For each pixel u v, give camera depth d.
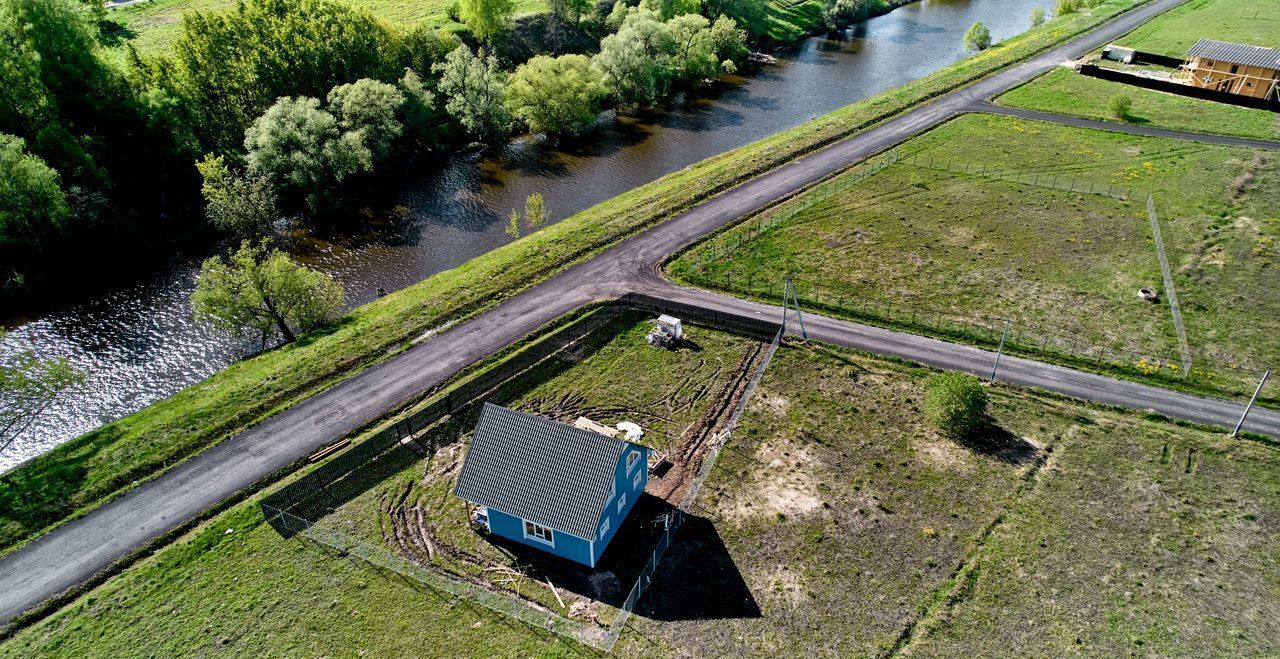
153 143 84.25
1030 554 44.72
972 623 40.88
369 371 59.81
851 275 71.62
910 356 61.44
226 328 63.94
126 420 55.47
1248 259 72.19
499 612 41.66
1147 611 41.31
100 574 43.62
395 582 43.31
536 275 72.25
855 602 42.06
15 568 43.84
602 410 56.00
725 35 134.38
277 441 52.97
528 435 44.16
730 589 42.72
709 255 75.06
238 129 93.00
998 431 54.06
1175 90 112.75
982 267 72.50
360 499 48.72
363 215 87.69
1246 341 61.94
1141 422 54.38
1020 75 123.38
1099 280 70.19
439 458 52.00
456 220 87.25
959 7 181.62
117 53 103.75
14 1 76.25
